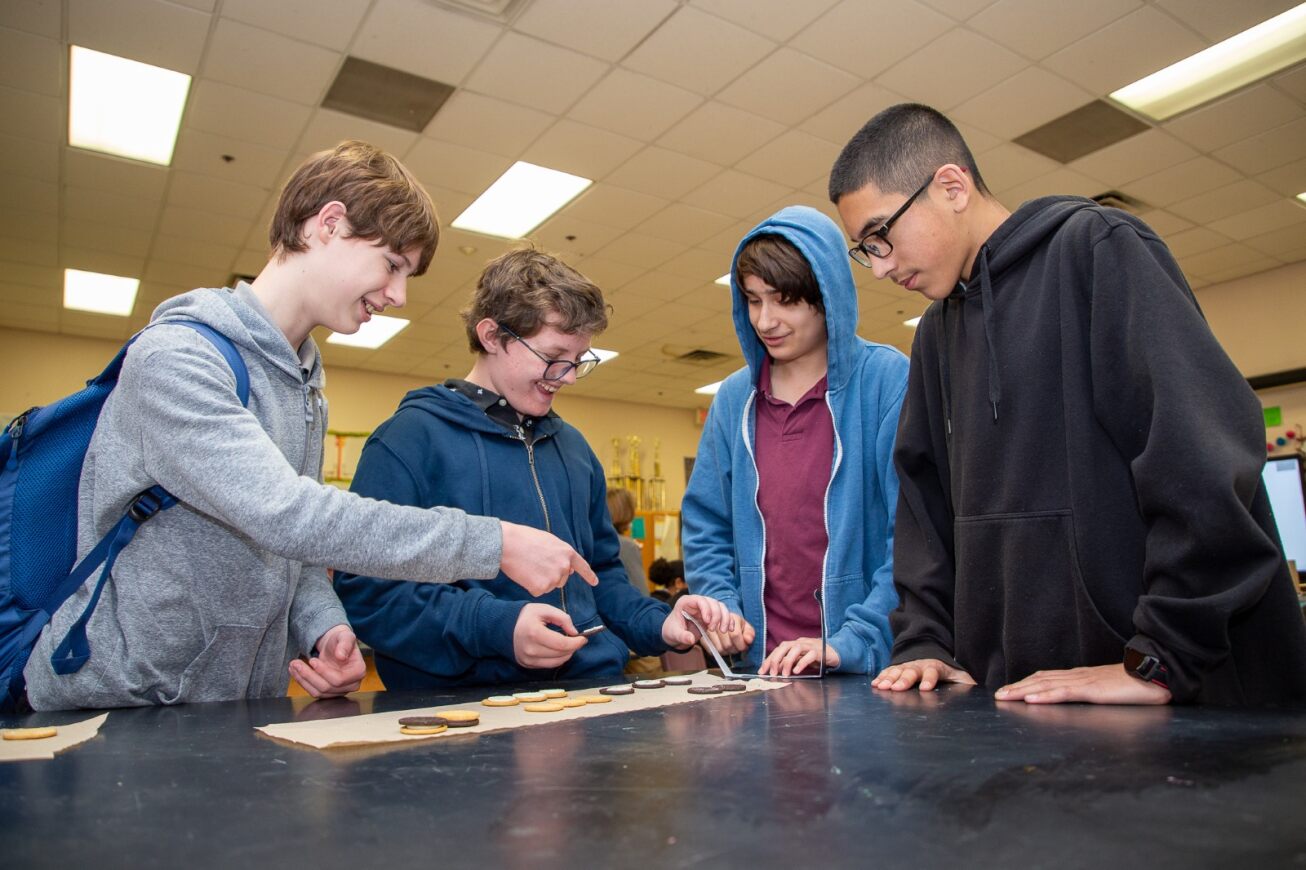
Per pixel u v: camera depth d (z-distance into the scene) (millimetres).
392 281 1071
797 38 3436
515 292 1331
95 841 390
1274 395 6203
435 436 1300
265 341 1010
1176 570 778
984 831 375
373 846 377
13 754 593
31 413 938
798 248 1352
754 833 383
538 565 872
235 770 539
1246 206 5109
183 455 821
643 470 10148
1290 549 3094
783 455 1475
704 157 4395
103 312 6625
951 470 1124
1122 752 529
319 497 807
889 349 1465
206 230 5148
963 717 701
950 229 1079
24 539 909
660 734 651
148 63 3520
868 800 432
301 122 3975
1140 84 3904
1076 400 950
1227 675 843
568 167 4480
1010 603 999
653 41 3438
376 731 677
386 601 1160
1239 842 349
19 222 5016
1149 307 853
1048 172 4613
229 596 985
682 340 7645
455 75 3637
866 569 1386
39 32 3328
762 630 1422
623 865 345
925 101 3893
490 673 1207
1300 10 3420
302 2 3166
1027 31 3430
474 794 466
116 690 913
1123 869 323
